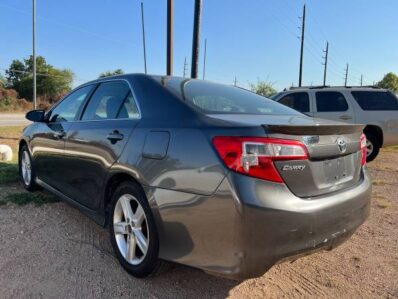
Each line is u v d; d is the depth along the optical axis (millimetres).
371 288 3156
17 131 16391
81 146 3754
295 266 3490
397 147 13008
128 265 3125
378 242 4109
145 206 2904
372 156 9508
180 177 2613
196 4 10953
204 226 2486
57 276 3084
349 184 3010
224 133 2492
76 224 4180
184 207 2580
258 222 2334
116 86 3711
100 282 3033
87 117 3943
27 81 71812
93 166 3557
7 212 4449
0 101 50656
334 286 3164
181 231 2621
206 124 2641
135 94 3357
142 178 2873
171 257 2701
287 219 2402
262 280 3203
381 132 9328
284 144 2467
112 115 3553
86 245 3676
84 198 3816
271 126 2436
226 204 2377
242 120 2701
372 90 9578
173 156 2688
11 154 8234
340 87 9766
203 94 3314
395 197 5980
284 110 3607
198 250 2545
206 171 2480
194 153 2570
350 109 9367
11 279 2998
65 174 4156
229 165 2396
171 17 11312
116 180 3330
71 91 4582
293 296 2984
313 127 2578
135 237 3092
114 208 3293
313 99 9664
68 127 4109
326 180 2750
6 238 3729
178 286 3033
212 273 2500
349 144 2994
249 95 3789
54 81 73375
